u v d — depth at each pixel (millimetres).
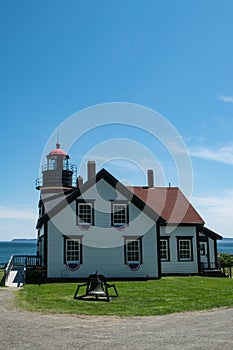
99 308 13617
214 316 12117
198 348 8312
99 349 8312
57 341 9070
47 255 25469
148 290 18844
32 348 8453
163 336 9492
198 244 30906
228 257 40906
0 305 14531
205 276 28922
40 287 20484
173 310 13227
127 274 26391
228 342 8805
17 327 10688
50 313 12797
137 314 12547
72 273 25594
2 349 8383
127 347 8469
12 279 24812
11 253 112000
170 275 29781
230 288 19719
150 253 26922
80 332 10039
